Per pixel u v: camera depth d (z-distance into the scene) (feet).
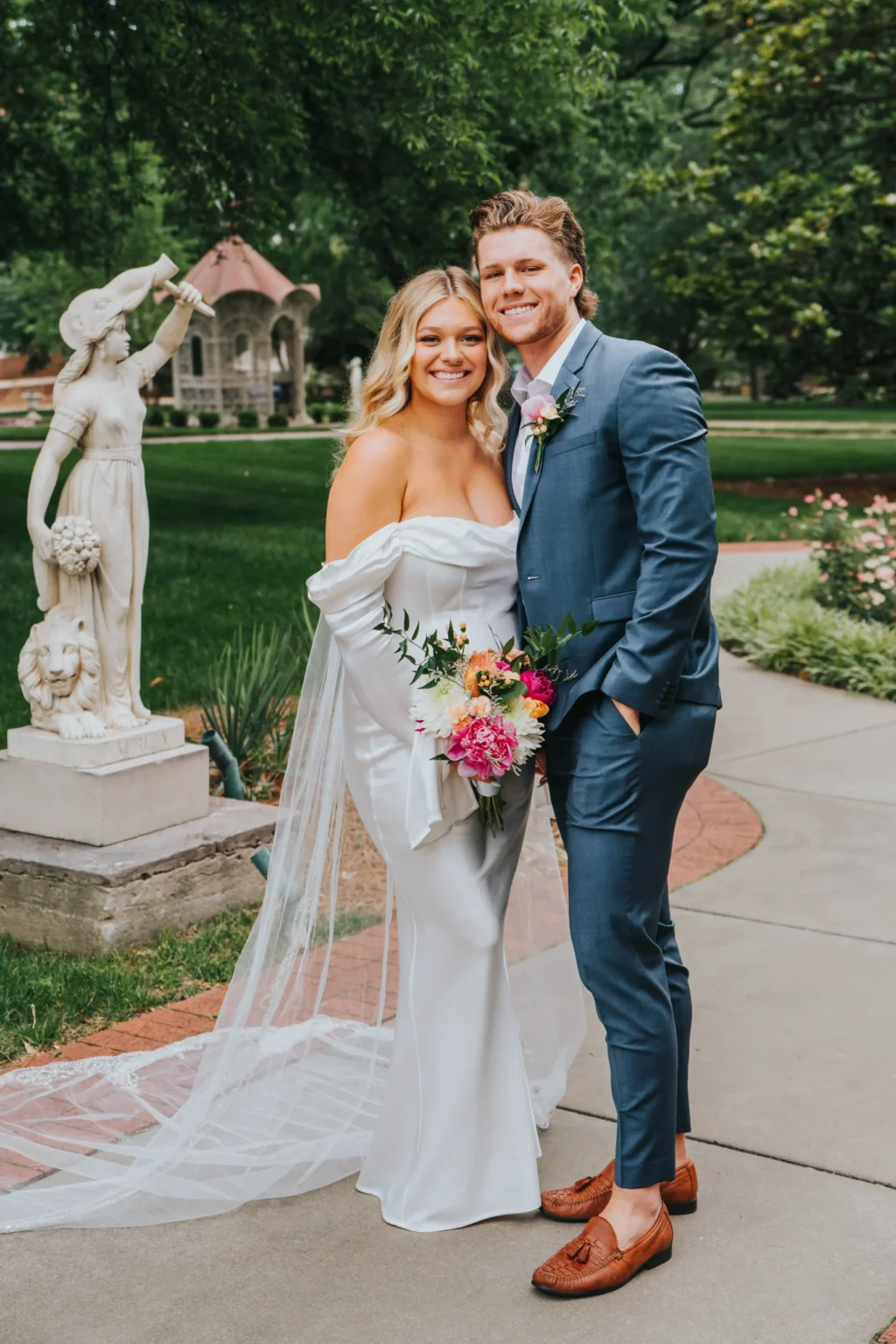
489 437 10.02
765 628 31.81
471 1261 9.03
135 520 15.61
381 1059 11.82
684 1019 9.49
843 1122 10.74
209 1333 8.25
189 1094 11.37
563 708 8.95
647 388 8.62
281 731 21.67
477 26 41.57
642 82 81.46
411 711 8.99
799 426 124.16
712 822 19.21
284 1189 9.96
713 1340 8.06
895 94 61.52
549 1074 11.07
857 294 64.54
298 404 124.06
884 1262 8.84
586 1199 9.50
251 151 46.37
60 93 53.57
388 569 9.20
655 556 8.50
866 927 15.07
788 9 61.67
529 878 11.35
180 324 15.69
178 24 42.11
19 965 14.28
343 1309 8.48
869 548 33.35
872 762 22.54
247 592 36.99
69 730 15.33
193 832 15.80
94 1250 9.23
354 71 43.86
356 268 134.31
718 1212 9.50
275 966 10.68
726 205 79.51
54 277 123.44
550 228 8.98
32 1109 11.19
